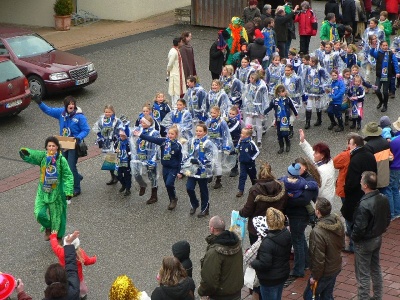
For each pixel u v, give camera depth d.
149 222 14.08
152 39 28.89
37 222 14.12
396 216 14.00
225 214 14.40
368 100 21.81
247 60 19.03
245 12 26.45
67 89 21.83
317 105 19.17
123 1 31.66
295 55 20.41
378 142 12.95
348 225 12.37
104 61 25.80
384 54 20.14
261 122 17.78
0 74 19.50
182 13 31.33
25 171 16.64
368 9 30.52
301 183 11.23
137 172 14.82
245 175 14.97
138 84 23.20
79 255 10.82
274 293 10.03
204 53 26.94
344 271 12.08
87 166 16.86
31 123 19.86
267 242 9.84
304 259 11.73
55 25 30.55
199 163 13.91
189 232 13.65
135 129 14.56
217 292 9.51
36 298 11.51
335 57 20.83
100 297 11.50
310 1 32.12
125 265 12.45
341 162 12.44
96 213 14.46
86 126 14.92
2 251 13.01
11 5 31.61
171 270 8.73
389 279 11.84
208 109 17.17
